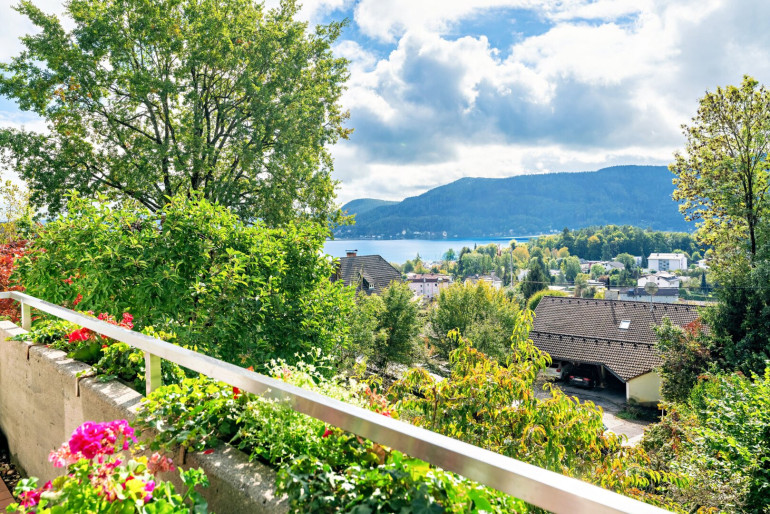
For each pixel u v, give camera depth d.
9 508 1.45
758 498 6.89
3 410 3.92
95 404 2.54
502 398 4.48
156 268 5.25
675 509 6.33
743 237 23.48
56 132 15.79
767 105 22.56
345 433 1.86
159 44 15.66
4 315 5.50
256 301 5.74
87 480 1.40
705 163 24.36
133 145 16.89
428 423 4.46
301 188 17.55
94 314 4.92
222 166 17.69
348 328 7.20
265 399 1.90
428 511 1.41
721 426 8.42
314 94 17.80
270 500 1.59
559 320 35.66
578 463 4.36
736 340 20.19
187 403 2.29
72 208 5.52
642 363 29.58
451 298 30.62
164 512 1.47
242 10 17.34
